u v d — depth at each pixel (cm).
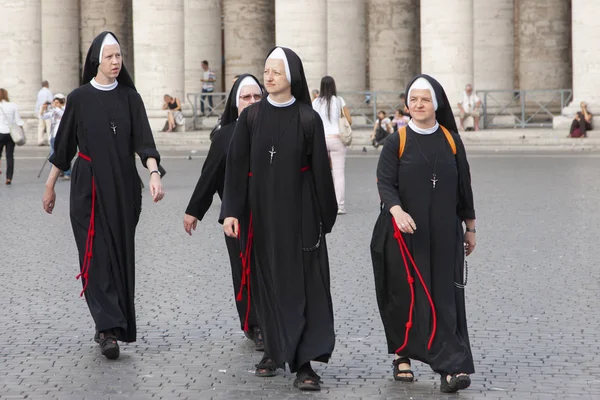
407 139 1020
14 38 5031
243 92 1149
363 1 5419
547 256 1727
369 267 1650
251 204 1038
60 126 1169
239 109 1152
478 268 1628
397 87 5653
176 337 1212
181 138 4762
